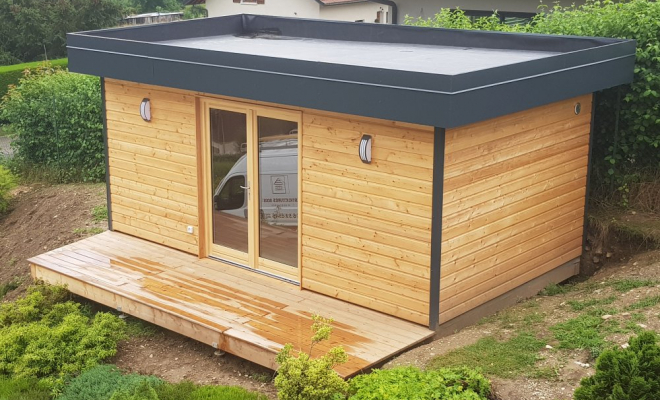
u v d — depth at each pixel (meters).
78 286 9.77
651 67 10.17
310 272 9.25
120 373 8.20
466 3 16.25
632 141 10.57
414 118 7.54
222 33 12.99
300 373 6.65
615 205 10.73
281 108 9.11
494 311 9.05
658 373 5.57
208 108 9.95
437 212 7.96
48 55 32.59
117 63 10.27
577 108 9.68
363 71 7.81
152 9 46.12
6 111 15.95
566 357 7.14
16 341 8.62
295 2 29.62
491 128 8.40
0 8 31.73
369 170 8.43
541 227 9.54
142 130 10.79
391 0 17.33
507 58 9.76
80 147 15.41
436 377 6.71
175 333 9.12
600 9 11.04
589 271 10.42
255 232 9.80
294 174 9.23
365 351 7.75
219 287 9.45
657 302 8.02
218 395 7.48
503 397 6.64
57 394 7.93
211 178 10.16
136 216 11.23
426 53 10.43
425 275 8.20
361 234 8.66
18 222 13.96
